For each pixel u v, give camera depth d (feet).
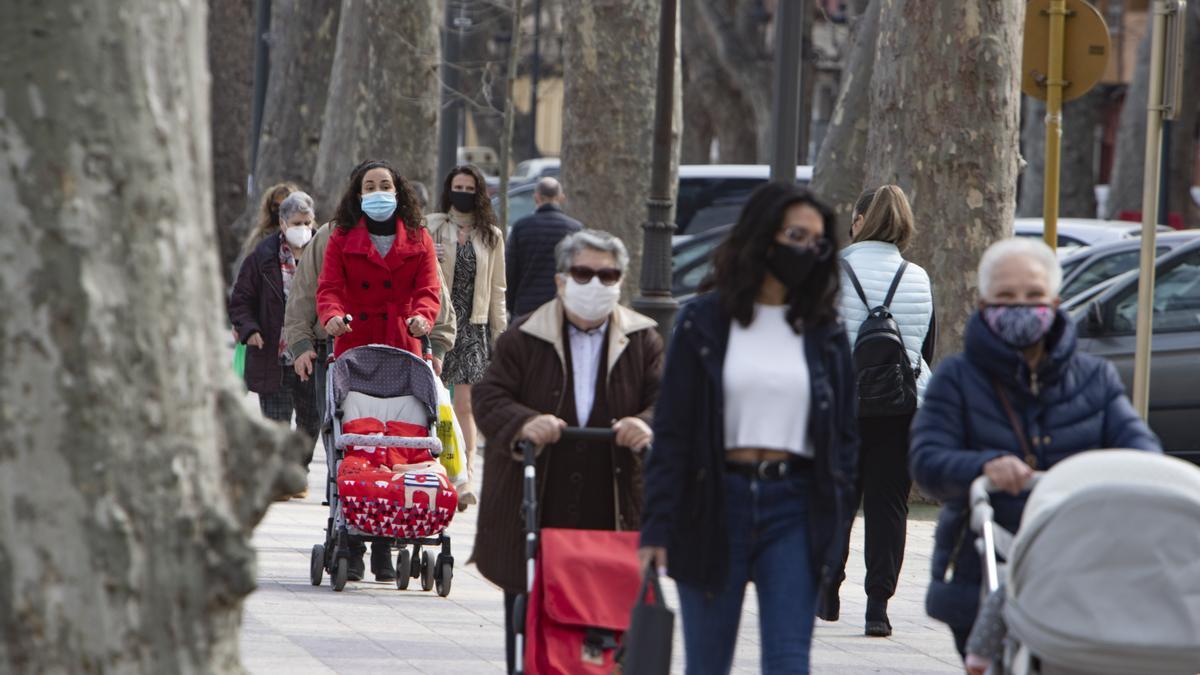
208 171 46.91
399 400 107.86
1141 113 420.77
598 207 265.13
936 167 160.25
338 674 82.84
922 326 97.86
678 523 59.77
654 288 183.62
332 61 308.60
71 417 43.91
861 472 98.07
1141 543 51.72
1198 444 155.63
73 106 43.80
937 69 160.04
